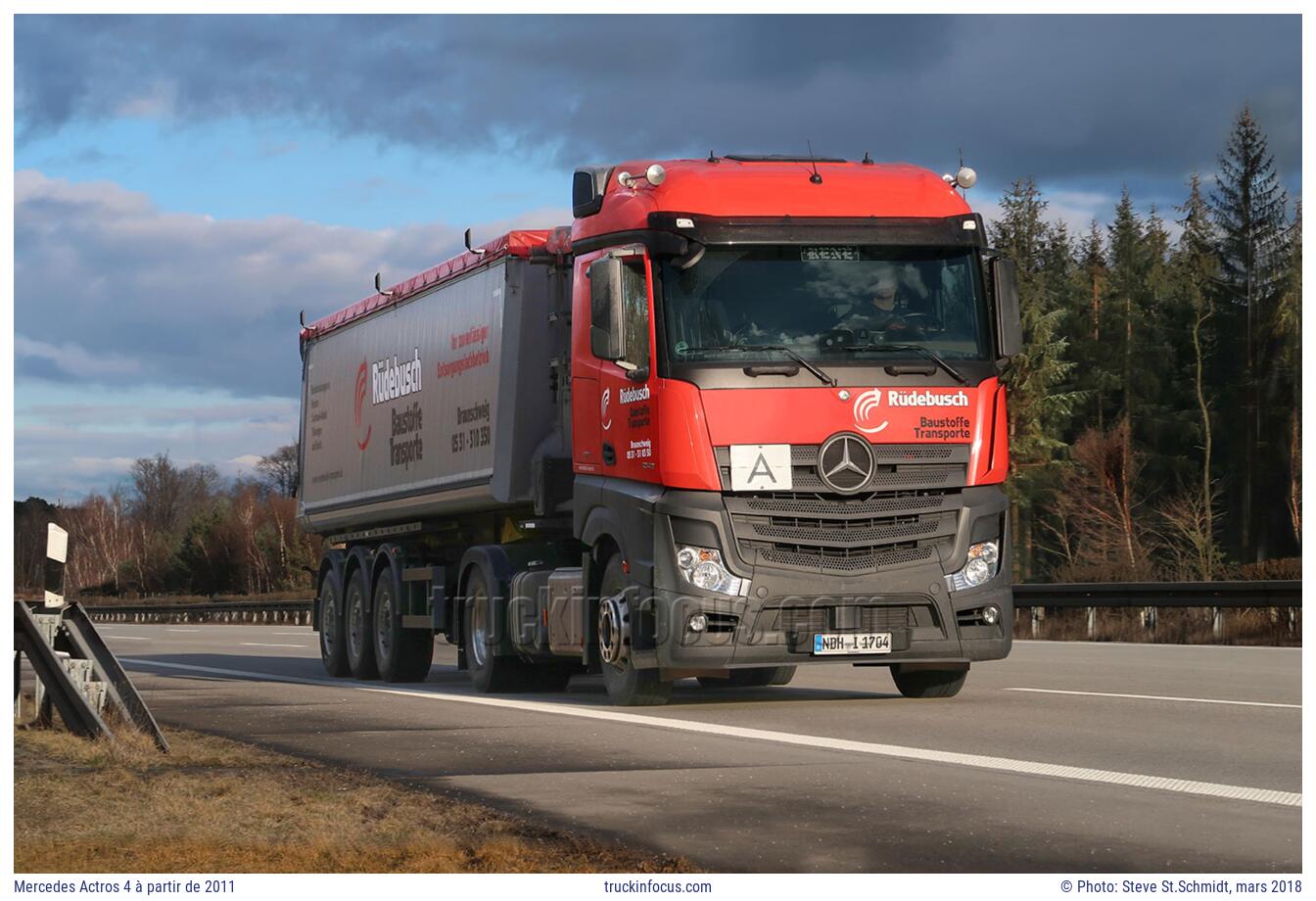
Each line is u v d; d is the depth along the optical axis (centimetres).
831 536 1180
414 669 1784
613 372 1253
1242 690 1324
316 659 2405
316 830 711
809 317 1192
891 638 1188
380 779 875
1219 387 6366
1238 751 938
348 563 1936
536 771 897
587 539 1299
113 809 762
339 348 2056
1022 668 1639
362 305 1970
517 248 1494
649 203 1209
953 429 1203
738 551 1168
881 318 1203
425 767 923
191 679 1784
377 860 656
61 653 1105
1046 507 5994
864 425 1184
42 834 703
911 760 918
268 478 14038
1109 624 2458
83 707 1038
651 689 1255
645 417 1199
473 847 674
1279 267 6131
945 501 1198
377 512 1883
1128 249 7025
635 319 1203
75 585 12212
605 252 1220
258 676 1867
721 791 811
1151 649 2025
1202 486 6147
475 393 1580
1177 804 761
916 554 1192
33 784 834
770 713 1199
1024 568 6091
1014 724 1095
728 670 1215
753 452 1171
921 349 1205
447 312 1677
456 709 1284
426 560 1756
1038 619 2586
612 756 955
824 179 1227
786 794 799
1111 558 5172
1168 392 6612
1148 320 6875
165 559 10881
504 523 1586
